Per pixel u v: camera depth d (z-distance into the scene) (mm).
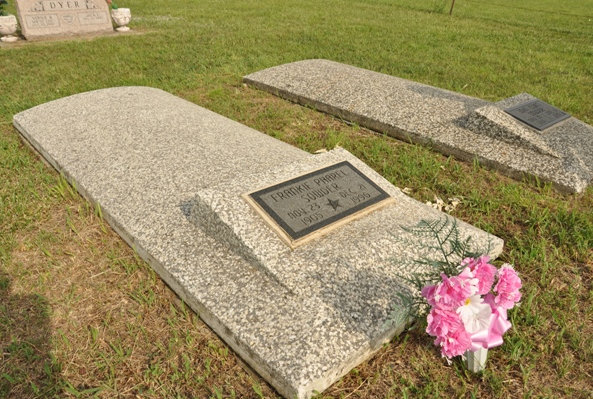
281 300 2578
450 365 2467
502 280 2082
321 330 2420
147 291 2982
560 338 2596
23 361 2508
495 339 2160
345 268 2729
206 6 15273
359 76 6613
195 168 3773
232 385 2389
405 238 3031
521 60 9234
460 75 7922
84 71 7746
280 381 2258
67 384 2377
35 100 6273
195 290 2719
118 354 2527
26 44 9766
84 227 3570
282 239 2818
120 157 4023
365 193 3307
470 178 4453
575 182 4137
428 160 4746
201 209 3031
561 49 10531
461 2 19328
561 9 18750
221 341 2639
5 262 3201
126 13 11328
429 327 2105
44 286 3006
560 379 2412
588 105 6527
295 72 6953
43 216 3709
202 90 6941
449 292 2002
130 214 3369
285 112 6039
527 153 4562
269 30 11516
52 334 2670
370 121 5543
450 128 5102
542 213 3779
